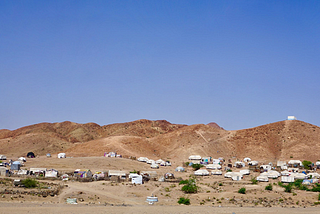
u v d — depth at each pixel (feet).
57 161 531.09
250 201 310.24
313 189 375.25
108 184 345.51
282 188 380.99
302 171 519.19
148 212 250.57
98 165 506.48
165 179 413.59
